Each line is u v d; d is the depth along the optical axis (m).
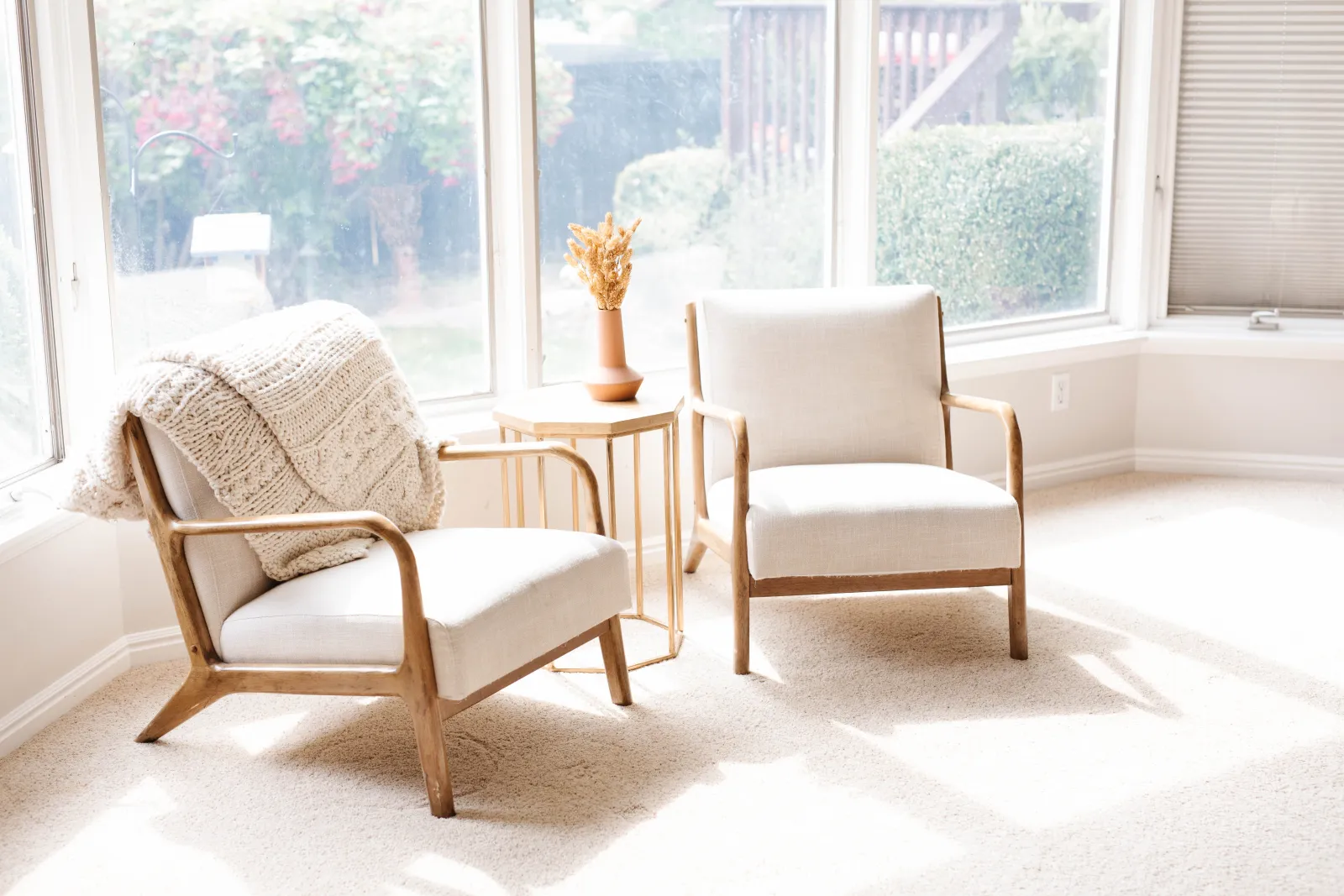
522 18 3.09
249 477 2.29
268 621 2.22
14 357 2.59
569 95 3.24
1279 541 3.50
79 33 2.60
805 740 2.42
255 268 2.92
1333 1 3.90
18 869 2.04
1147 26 3.99
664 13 3.33
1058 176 4.08
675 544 3.25
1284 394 4.07
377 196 3.05
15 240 2.58
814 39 3.58
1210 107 4.05
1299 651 2.78
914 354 3.10
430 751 2.14
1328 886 1.92
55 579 2.55
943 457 3.13
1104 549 3.47
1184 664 2.72
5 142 2.54
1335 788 2.21
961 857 2.02
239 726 2.52
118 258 2.75
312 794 2.26
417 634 2.10
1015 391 3.96
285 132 2.90
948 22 3.80
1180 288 4.17
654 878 1.98
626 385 2.85
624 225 3.38
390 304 3.12
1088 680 2.66
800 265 3.70
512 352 3.28
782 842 2.07
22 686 2.46
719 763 2.33
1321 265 4.09
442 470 3.01
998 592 3.19
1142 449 4.18
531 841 2.09
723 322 3.06
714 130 3.47
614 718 2.53
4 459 2.57
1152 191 4.09
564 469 3.27
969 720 2.49
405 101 3.04
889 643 2.88
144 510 2.35
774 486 2.74
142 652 2.83
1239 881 1.94
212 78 2.80
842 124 3.67
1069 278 4.16
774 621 3.03
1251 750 2.35
